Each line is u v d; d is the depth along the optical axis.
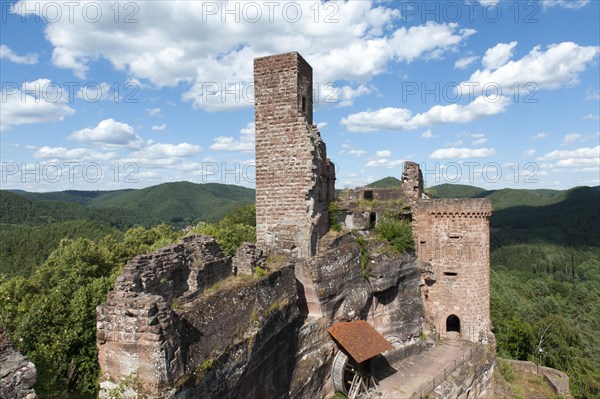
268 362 18.36
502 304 69.56
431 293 34.12
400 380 26.41
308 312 23.98
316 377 22.84
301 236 26.36
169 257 16.30
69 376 23.42
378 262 29.31
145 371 11.79
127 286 13.21
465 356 30.17
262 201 27.72
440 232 33.78
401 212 34.69
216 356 14.31
